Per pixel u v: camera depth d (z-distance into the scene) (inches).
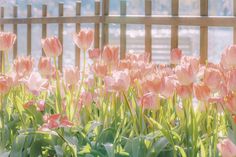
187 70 41.3
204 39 195.2
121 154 45.2
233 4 192.2
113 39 237.3
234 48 43.0
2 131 48.4
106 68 53.4
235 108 38.4
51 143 46.9
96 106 57.7
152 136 44.6
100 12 226.5
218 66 48.6
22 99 57.8
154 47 290.7
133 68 55.8
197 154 42.4
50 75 55.4
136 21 211.0
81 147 48.1
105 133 50.2
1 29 282.4
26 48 265.7
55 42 50.4
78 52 235.9
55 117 43.2
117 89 45.0
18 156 45.2
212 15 197.8
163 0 273.9
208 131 43.4
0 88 47.2
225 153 31.9
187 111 43.5
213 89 40.4
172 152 45.0
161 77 44.0
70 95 51.3
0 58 265.4
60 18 244.1
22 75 52.6
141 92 46.9
